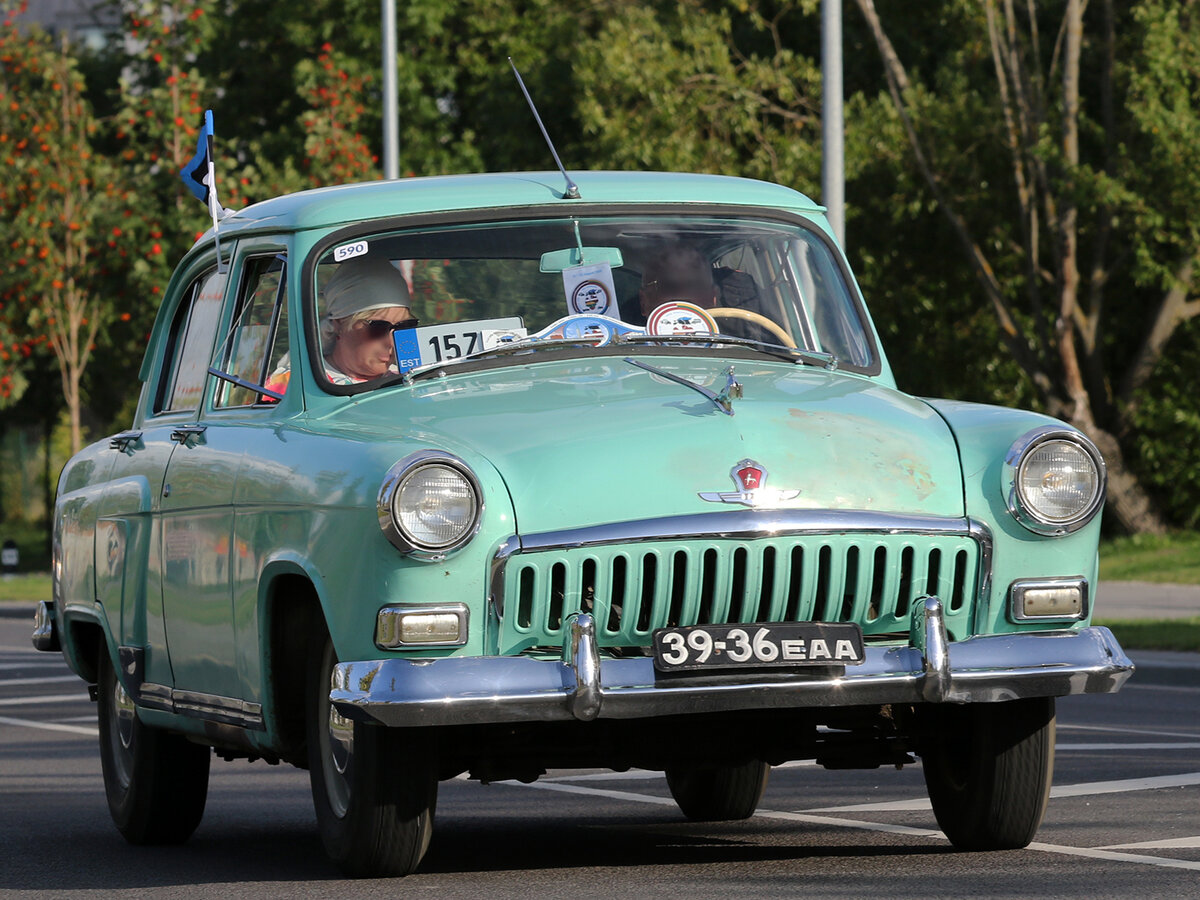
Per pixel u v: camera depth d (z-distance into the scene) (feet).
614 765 63.57
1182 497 290.35
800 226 73.46
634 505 57.67
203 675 72.08
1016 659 60.18
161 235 320.29
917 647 59.06
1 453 596.70
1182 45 261.65
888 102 284.61
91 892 67.36
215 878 69.26
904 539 59.26
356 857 61.52
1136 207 260.42
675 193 72.49
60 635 91.97
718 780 81.05
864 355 71.41
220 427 72.33
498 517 57.16
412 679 56.08
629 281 69.72
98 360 381.19
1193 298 287.69
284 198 75.15
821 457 59.62
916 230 290.76
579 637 56.44
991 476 60.64
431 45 383.65
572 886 62.44
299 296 68.33
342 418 64.44
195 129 320.09
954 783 68.08
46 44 321.52
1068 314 272.51
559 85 347.77
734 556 57.93
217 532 69.41
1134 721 125.90
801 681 57.72
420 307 67.87
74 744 124.98
